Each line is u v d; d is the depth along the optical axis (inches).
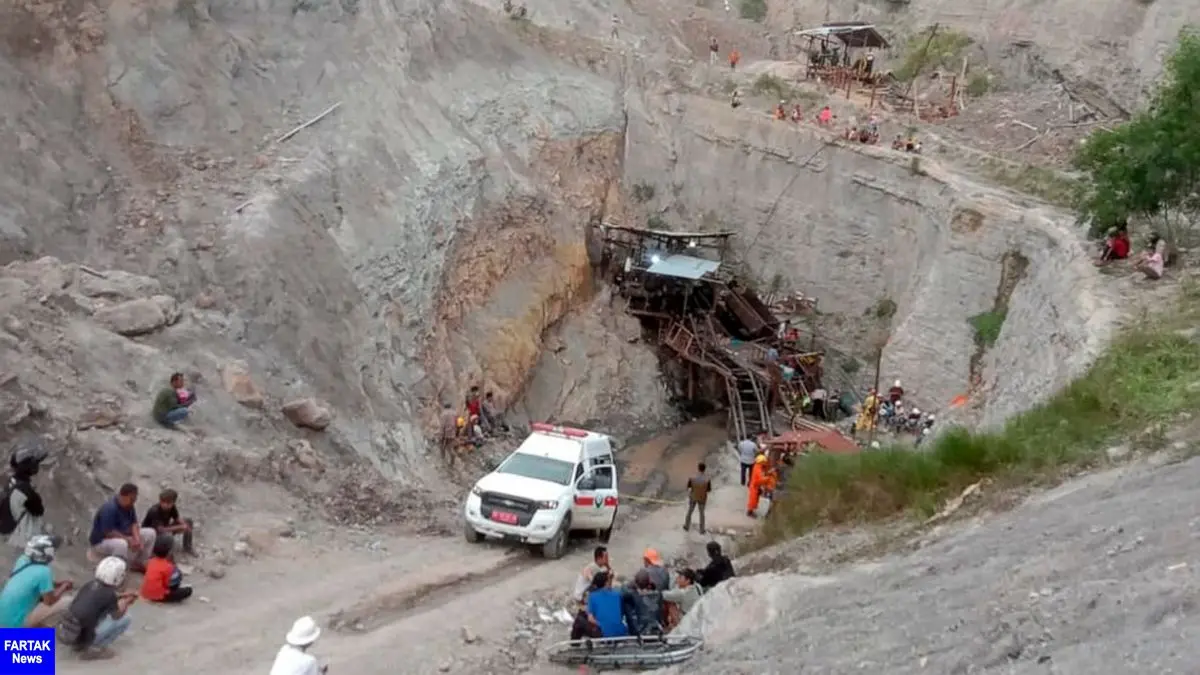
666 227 1802.4
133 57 1123.9
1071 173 1451.8
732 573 671.8
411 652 610.5
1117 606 379.2
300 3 1311.5
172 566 649.6
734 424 1456.7
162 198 1056.8
